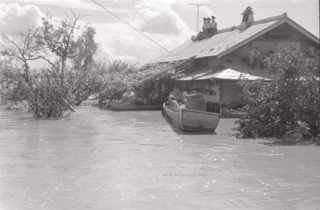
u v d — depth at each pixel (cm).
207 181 1016
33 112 2798
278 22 2914
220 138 1752
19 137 1784
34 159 1284
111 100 3728
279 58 1780
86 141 1664
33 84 2839
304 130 1833
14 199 863
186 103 2014
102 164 1205
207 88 3017
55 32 3562
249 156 1342
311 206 827
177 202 848
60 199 863
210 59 3322
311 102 1733
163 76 3497
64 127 2161
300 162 1248
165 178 1045
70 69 3816
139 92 3500
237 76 2709
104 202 846
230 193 914
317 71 1772
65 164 1206
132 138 1747
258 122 1791
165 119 2611
